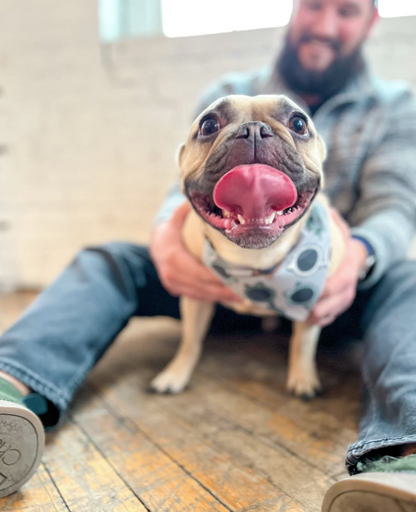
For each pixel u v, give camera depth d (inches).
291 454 18.0
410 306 19.8
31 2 46.5
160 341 33.0
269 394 24.1
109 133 46.4
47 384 19.0
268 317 32.4
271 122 15.0
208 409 22.3
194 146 16.6
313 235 18.3
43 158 49.0
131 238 47.3
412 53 37.2
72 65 46.4
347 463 14.6
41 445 15.0
